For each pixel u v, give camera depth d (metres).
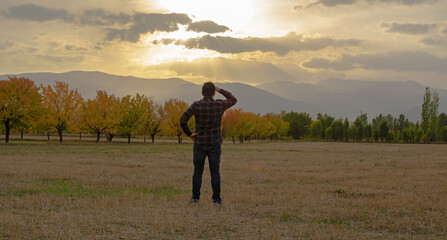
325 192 8.63
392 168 17.06
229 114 74.25
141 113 59.34
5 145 36.53
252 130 77.56
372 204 6.71
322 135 116.56
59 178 10.76
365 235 4.49
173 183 10.12
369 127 101.19
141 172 13.22
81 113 52.34
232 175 12.78
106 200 6.62
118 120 54.88
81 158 20.77
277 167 16.97
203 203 6.47
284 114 133.38
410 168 17.14
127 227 4.57
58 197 7.14
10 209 5.79
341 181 11.45
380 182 11.02
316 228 4.70
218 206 6.20
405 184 10.46
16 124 46.41
